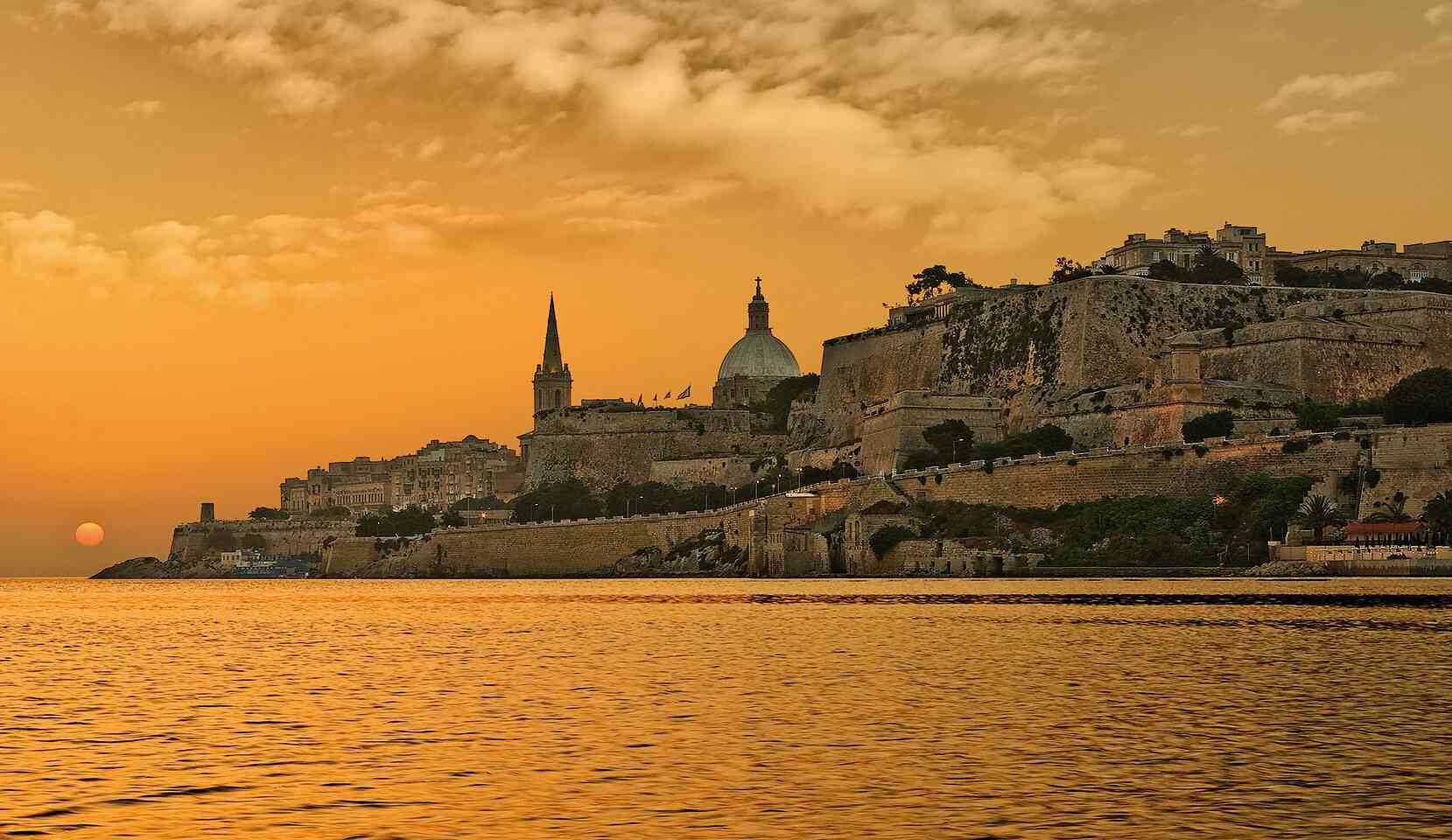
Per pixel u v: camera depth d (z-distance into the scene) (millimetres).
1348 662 71750
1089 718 52750
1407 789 39750
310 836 34938
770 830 35312
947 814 36938
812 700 58438
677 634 97375
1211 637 88000
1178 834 34781
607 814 37062
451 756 45500
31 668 76312
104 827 35969
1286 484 194250
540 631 103438
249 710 56875
